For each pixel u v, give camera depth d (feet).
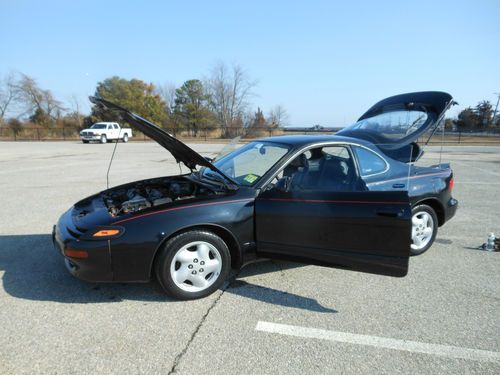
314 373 7.02
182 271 9.67
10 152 60.85
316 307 9.62
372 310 9.49
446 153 60.23
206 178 12.22
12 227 16.49
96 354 7.54
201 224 9.50
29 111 150.92
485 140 93.76
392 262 9.26
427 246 13.50
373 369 7.18
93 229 9.12
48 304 9.61
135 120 10.74
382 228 9.25
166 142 11.85
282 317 9.10
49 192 24.75
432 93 16.21
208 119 146.51
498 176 33.99
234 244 10.18
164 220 9.24
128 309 9.39
